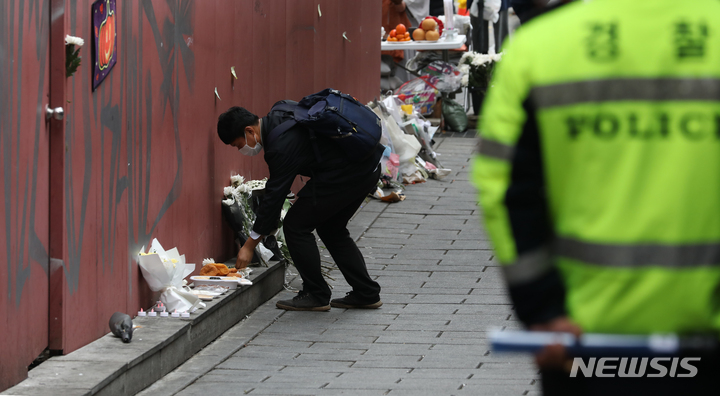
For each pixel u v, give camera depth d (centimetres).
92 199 1034
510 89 430
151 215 1220
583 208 418
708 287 413
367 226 1973
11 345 865
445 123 3183
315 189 1359
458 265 1692
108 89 1072
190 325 1155
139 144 1173
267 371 1109
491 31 3922
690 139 408
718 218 413
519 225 422
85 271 1023
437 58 3127
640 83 411
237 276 1370
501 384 1018
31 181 904
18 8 864
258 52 1698
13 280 866
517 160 425
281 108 1356
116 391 935
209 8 1427
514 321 1349
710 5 423
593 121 413
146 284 1212
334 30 2312
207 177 1437
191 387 1031
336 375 1081
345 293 1528
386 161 2269
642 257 411
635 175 410
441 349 1205
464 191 2325
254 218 1568
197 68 1380
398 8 3397
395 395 979
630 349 408
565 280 429
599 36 418
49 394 850
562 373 434
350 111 1337
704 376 423
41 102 925
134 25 1148
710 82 409
